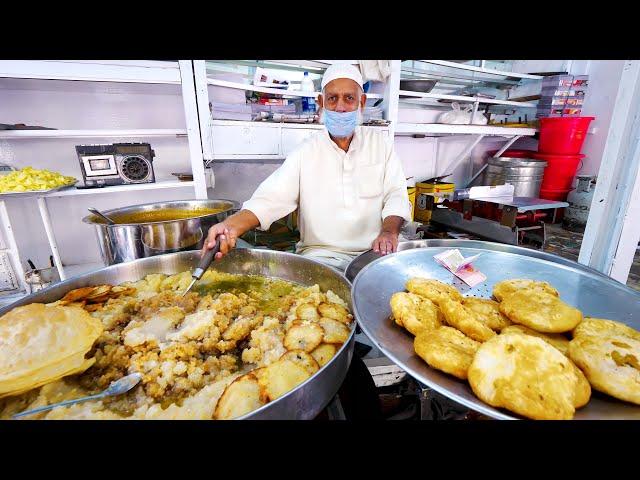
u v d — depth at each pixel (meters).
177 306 0.99
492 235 2.50
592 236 1.80
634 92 1.56
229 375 0.76
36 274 1.92
